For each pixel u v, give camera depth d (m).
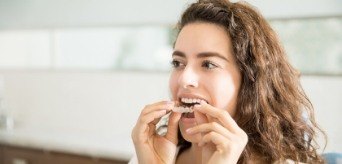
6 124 3.06
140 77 2.60
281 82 1.06
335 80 1.99
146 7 2.43
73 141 2.50
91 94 2.80
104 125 2.76
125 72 2.65
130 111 2.66
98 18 2.61
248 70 0.97
